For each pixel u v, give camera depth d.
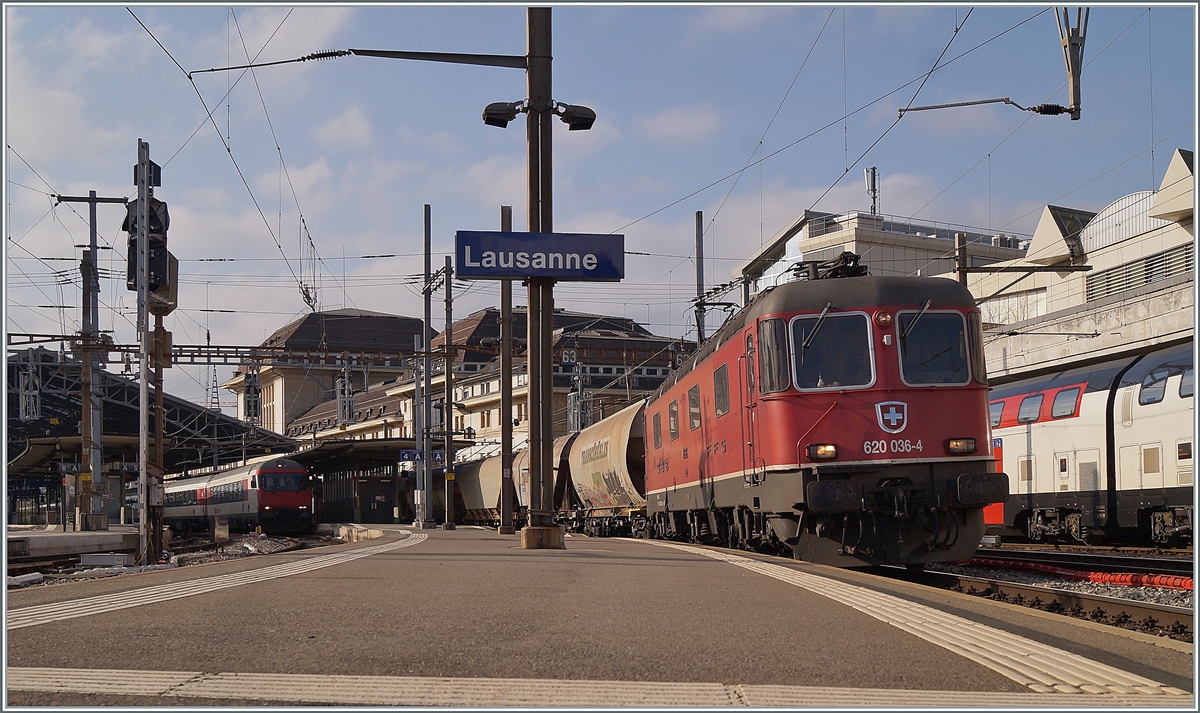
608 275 17.58
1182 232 33.50
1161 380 18.16
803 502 13.24
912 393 13.33
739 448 15.59
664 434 22.97
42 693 4.95
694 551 16.38
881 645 6.41
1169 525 17.98
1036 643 6.57
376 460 61.00
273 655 5.93
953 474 13.24
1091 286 38.88
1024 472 22.38
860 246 61.88
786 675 5.47
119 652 6.02
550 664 5.72
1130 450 18.89
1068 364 27.97
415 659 5.84
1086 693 5.16
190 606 8.15
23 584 16.20
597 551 16.58
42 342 34.22
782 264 66.75
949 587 13.27
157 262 21.02
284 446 62.78
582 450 33.09
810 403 13.41
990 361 31.95
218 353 36.28
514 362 76.69
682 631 6.91
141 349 21.11
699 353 19.28
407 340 98.56
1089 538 22.84
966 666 5.78
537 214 17.66
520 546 19.36
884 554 13.35
